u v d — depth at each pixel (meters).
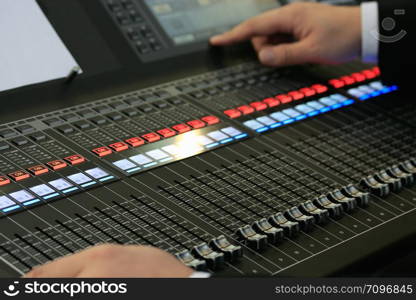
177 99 1.35
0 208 0.98
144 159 1.15
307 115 1.37
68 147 1.15
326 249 1.00
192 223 1.01
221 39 1.57
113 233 0.97
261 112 1.36
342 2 1.87
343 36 1.62
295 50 1.57
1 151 1.12
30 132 1.18
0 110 1.22
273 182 1.14
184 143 1.22
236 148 1.22
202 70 1.49
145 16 1.54
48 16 1.40
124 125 1.24
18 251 0.91
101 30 1.46
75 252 0.92
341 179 1.18
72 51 1.39
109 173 1.10
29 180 1.06
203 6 1.64
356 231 1.06
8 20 1.35
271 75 1.53
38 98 1.28
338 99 1.46
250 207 1.06
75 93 1.32
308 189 1.13
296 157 1.22
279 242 1.00
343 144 1.29
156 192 1.07
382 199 1.15
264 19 1.61
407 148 1.30
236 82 1.46
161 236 0.97
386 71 1.55
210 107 1.35
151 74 1.43
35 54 1.34
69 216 0.99
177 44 1.53
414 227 1.09
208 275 0.86
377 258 1.01
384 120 1.40
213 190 1.10
